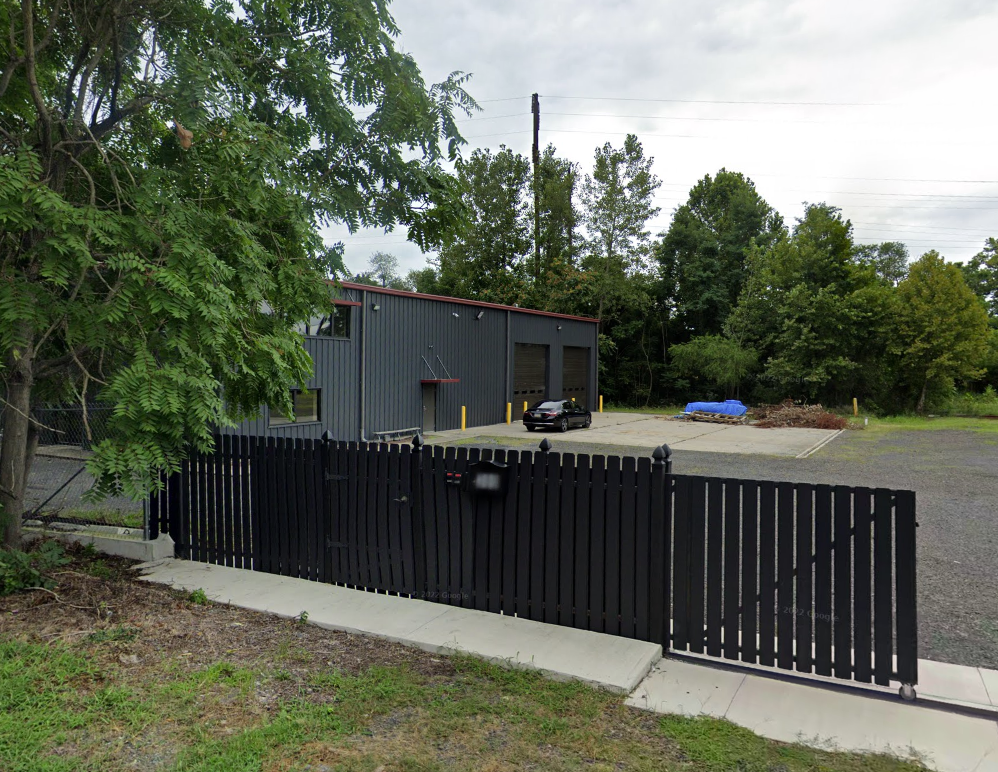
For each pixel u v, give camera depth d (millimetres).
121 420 4930
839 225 38844
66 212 4645
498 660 4246
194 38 6379
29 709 3523
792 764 3125
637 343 47625
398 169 7508
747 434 24219
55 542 6555
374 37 7082
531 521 5117
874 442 21141
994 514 9898
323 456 6062
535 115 45719
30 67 5332
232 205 5984
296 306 6617
